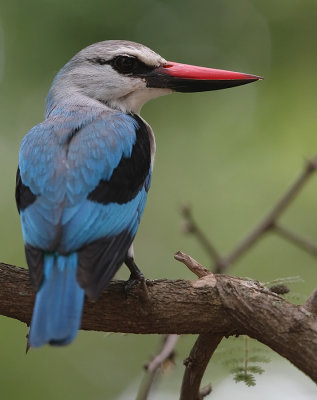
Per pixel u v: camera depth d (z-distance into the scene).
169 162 12.83
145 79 9.64
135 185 8.08
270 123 12.53
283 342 6.84
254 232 10.45
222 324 7.22
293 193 10.49
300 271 12.95
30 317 7.40
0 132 12.47
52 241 6.99
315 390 11.93
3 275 7.40
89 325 7.41
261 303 6.99
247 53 12.54
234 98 12.70
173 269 13.54
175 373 12.55
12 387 11.61
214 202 13.09
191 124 12.71
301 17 12.38
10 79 11.82
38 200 7.44
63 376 12.20
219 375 11.92
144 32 12.10
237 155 12.72
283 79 12.48
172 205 13.30
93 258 6.95
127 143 8.27
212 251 10.33
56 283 6.68
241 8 12.45
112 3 11.84
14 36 11.71
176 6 12.34
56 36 11.70
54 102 9.59
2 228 12.65
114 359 12.79
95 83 9.54
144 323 7.34
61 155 7.84
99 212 7.46
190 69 9.72
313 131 12.44
